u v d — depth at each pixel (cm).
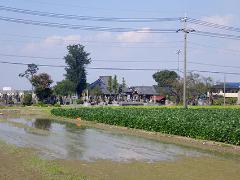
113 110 4459
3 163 1656
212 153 2031
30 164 1631
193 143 2453
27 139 2597
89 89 11369
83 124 4044
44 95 9269
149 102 10025
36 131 3173
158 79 11631
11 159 1764
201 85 9375
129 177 1417
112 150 2127
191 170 1561
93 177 1401
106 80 12181
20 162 1684
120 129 3475
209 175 1462
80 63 11319
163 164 1697
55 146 2266
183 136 2800
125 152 2053
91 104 9044
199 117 3116
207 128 2575
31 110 6450
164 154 1989
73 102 9700
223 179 1395
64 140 2573
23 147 2194
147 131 3206
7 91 12200
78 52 11238
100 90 11150
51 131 3206
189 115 3309
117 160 1797
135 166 1644
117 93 11488
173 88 9619
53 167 1567
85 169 1561
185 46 5097
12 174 1421
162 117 3169
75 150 2112
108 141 2545
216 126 2519
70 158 1842
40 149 2130
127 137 2802
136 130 3328
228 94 11969
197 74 9519
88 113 4525
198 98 9838
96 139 2658
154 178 1403
